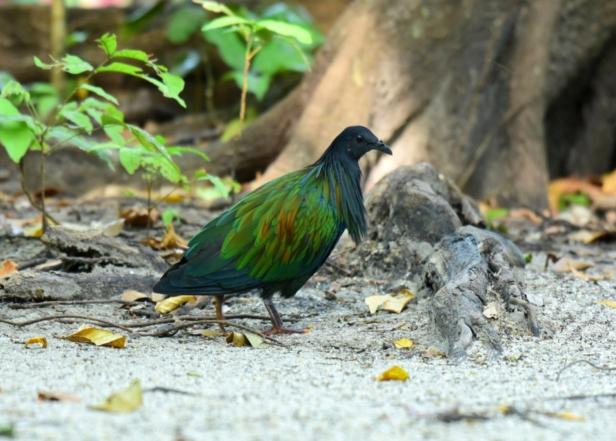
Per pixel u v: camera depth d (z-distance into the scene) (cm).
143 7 2111
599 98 1923
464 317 921
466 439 631
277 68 1852
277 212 978
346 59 1698
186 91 2094
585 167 1945
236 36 1883
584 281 1190
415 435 637
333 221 1000
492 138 1727
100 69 1091
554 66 1861
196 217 1479
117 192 1717
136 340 950
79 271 1150
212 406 700
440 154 1692
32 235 1318
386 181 1214
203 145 1848
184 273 962
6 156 1808
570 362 879
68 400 709
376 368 849
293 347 934
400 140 1698
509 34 1725
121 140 1195
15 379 777
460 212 1251
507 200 1705
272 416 674
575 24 1861
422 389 773
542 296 1108
